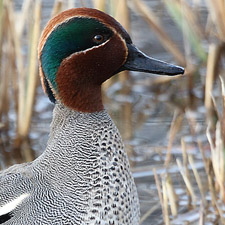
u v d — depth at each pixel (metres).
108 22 15.71
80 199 15.50
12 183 15.84
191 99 28.36
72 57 15.63
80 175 15.67
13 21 25.50
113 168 15.73
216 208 20.62
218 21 28.77
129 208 15.86
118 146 15.93
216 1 28.47
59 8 26.14
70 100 15.95
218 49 28.56
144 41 31.09
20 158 24.62
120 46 15.90
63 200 15.50
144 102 28.28
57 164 15.81
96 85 16.00
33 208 15.48
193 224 20.33
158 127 26.16
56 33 15.50
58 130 16.08
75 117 16.02
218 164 20.20
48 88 15.98
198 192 21.72
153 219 20.61
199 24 29.73
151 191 21.84
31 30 24.73
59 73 15.73
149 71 16.08
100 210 15.53
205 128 25.47
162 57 30.30
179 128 25.80
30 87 24.94
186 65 29.22
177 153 23.98
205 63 29.59
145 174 22.84
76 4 30.95
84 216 15.45
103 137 15.88
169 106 27.92
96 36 15.63
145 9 29.02
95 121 15.98
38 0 23.97
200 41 29.45
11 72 25.83
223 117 20.81
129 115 27.25
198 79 29.22
